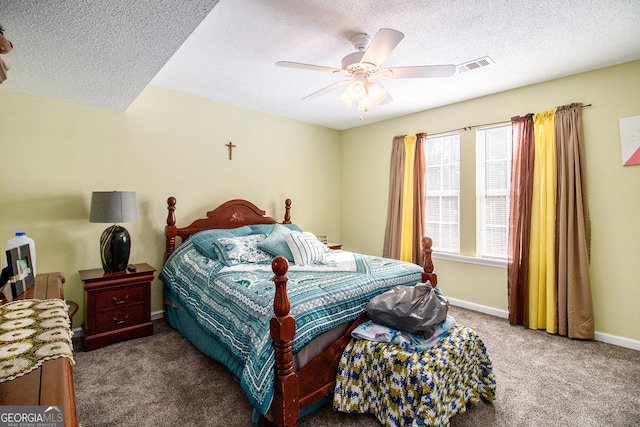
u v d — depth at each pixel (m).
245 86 3.28
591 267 2.89
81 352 2.58
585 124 2.90
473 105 3.64
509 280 3.30
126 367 2.35
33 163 2.70
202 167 3.66
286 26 2.14
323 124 4.81
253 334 1.80
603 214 2.83
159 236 3.39
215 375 2.25
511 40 2.33
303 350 1.80
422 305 1.91
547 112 3.06
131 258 3.21
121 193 2.76
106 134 3.05
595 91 2.85
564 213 2.94
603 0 1.87
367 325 1.98
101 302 2.67
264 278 2.33
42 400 0.71
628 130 2.70
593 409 1.91
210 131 3.71
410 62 2.68
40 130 2.73
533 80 3.09
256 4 1.90
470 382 1.91
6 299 1.58
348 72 2.19
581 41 2.35
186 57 2.62
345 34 2.24
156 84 3.24
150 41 1.81
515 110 3.33
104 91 2.60
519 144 3.24
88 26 1.64
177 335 2.93
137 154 3.22
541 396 2.04
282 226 3.55
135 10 1.52
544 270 3.09
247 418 1.81
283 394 1.58
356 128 4.93
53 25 1.62
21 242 1.92
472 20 2.07
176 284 2.95
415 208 4.05
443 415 1.64
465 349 1.87
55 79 2.34
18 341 1.04
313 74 2.96
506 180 3.50
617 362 2.46
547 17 2.04
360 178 4.88
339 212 5.16
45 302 1.50
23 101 2.65
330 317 1.90
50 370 0.86
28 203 2.68
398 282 2.43
